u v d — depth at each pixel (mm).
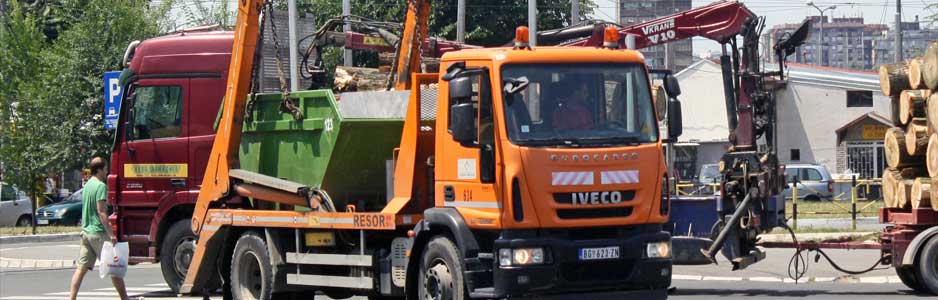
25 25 34188
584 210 11312
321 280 13648
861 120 54375
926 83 16016
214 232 15359
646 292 11797
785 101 56406
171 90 17797
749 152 17156
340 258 13375
